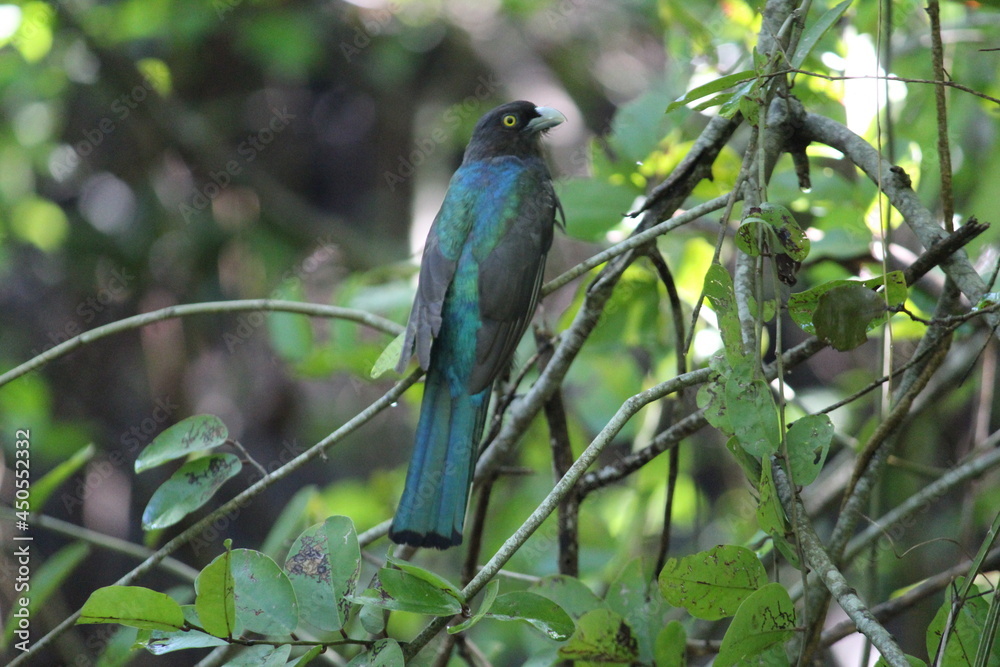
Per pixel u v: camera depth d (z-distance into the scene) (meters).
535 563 9.97
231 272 16.17
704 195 8.84
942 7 10.10
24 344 15.56
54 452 13.70
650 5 13.83
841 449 12.10
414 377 6.42
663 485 10.62
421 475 7.18
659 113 8.56
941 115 5.60
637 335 8.99
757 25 9.30
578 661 5.71
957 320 4.93
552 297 15.26
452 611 4.97
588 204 8.48
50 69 15.03
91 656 11.82
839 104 8.61
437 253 8.55
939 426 10.91
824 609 5.56
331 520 5.55
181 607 5.19
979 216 9.15
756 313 5.39
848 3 5.72
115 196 16.16
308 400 16.28
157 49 16.48
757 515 4.95
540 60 17.03
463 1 17.11
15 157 15.59
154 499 6.27
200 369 15.95
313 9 16.31
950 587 5.04
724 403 5.06
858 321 4.95
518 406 7.54
